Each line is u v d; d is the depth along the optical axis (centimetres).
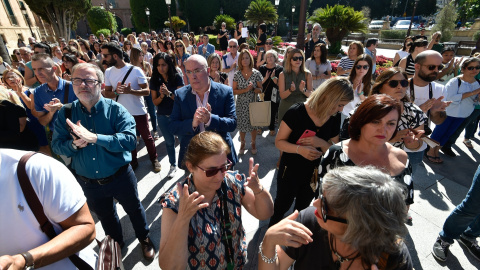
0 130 174
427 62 241
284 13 3394
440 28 1608
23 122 191
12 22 2169
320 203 97
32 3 1942
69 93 257
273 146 438
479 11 1719
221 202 130
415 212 275
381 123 137
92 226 111
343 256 97
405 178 143
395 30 2016
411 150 222
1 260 81
